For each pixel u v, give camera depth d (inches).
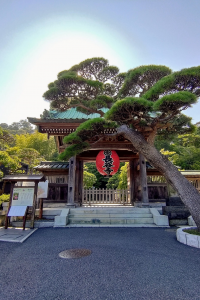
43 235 229.9
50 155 1099.3
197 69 191.9
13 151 526.0
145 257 150.8
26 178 285.1
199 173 418.0
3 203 322.7
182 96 175.3
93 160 449.7
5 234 234.2
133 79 266.4
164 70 245.9
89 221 300.7
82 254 158.7
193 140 982.4
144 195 361.7
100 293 97.9
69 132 366.6
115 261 141.9
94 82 267.7
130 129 263.1
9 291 100.9
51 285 106.9
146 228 271.1
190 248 175.2
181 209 316.5
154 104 188.7
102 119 251.0
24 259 148.3
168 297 94.3
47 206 391.5
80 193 415.8
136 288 102.8
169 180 232.8
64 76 260.5
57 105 303.4
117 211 327.6
